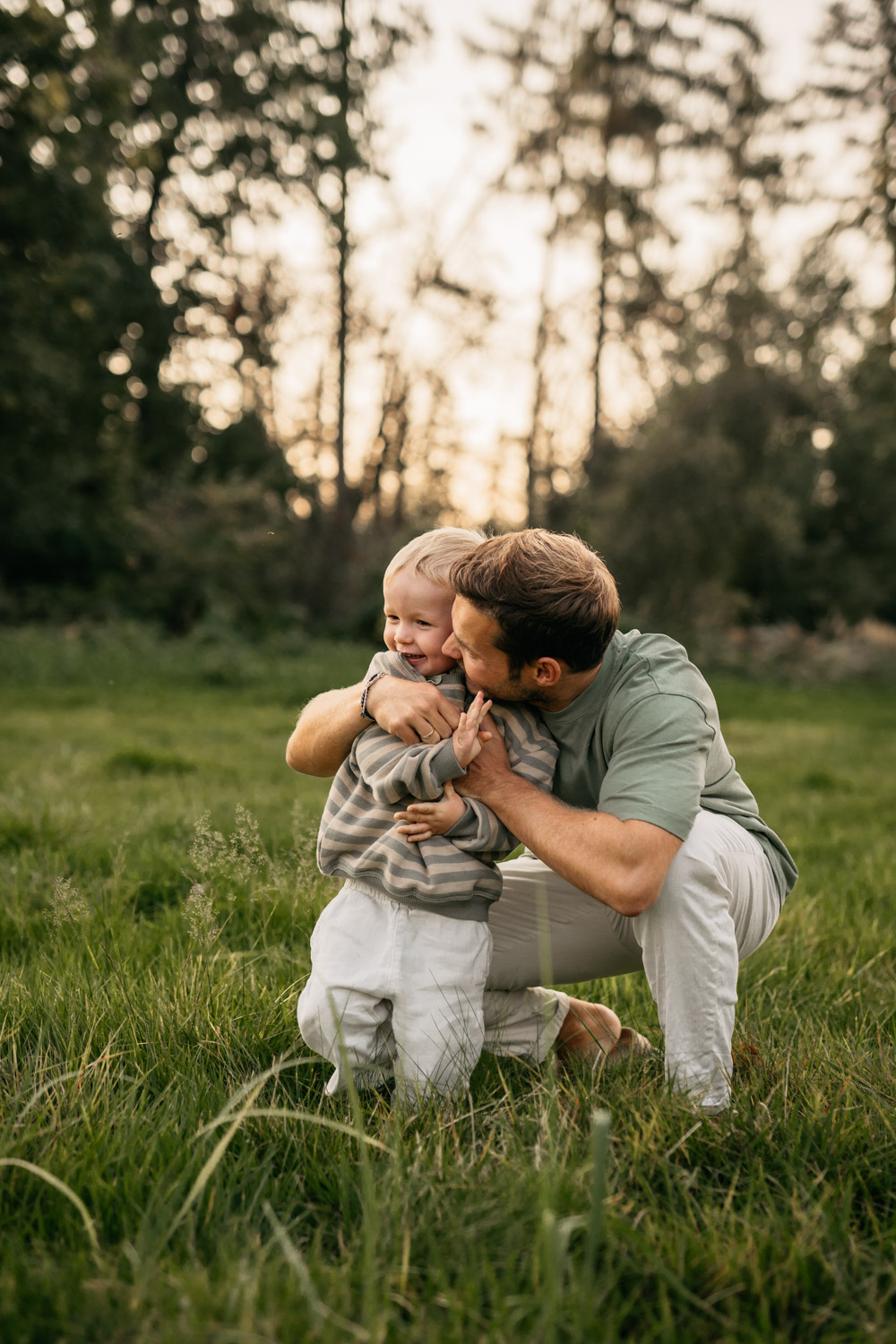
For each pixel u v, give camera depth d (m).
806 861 4.82
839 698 18.17
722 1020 2.02
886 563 26.30
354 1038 2.01
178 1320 1.29
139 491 22.38
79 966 2.62
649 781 1.95
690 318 25.77
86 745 8.12
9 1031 2.23
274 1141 1.86
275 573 22.19
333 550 25.17
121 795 5.61
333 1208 1.69
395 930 2.02
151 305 22.55
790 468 24.28
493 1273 1.41
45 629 17.78
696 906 1.99
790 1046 2.29
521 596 1.86
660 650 2.16
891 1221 1.64
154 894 3.61
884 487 25.94
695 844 2.02
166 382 25.11
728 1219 1.59
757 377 23.44
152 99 22.38
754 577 25.36
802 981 2.95
